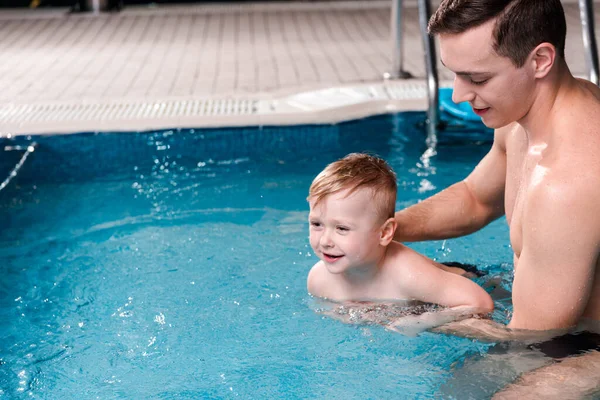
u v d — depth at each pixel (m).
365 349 2.04
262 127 4.32
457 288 2.19
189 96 4.84
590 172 1.56
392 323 2.14
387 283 2.28
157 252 2.85
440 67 5.32
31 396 1.91
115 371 2.02
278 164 3.88
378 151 3.99
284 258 2.75
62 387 1.95
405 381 1.87
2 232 3.12
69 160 3.98
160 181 3.69
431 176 3.60
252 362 2.02
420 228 2.37
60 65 5.96
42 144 4.18
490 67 1.60
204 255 2.81
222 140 4.23
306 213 3.21
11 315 2.38
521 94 1.64
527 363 1.75
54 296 2.51
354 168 2.20
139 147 4.14
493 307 2.18
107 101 4.76
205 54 6.27
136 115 4.43
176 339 2.17
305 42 6.67
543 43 1.58
